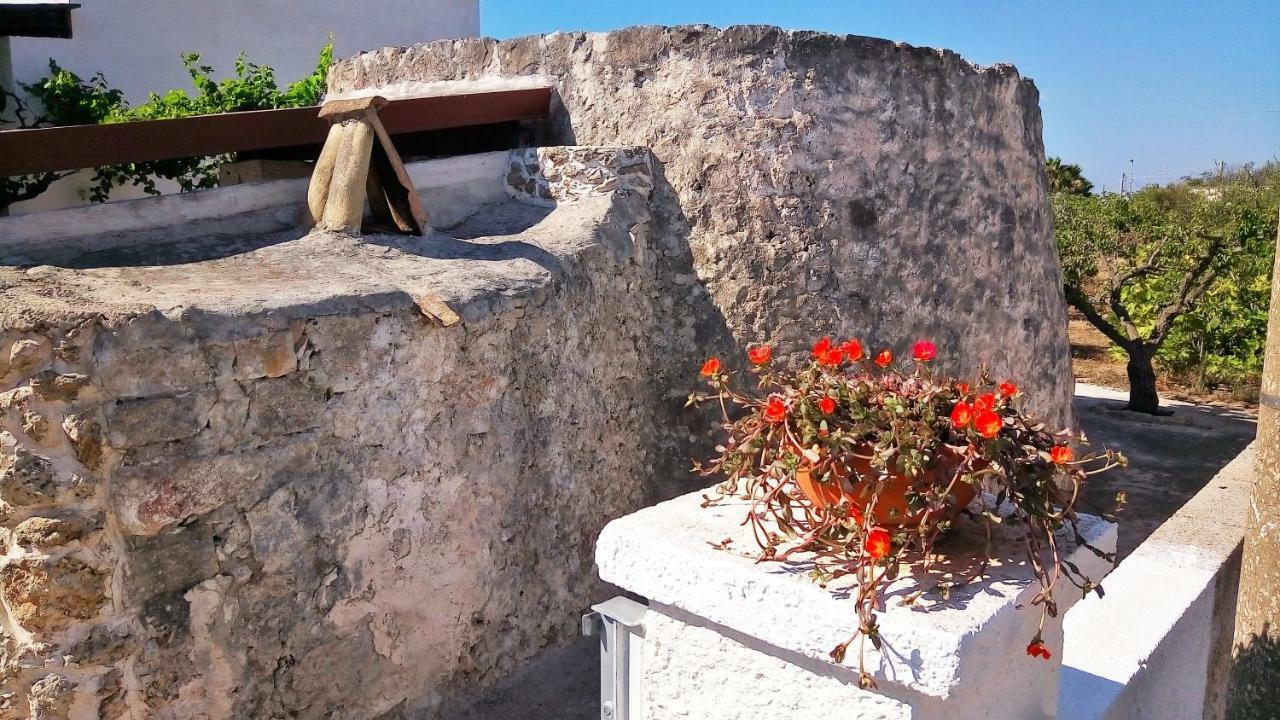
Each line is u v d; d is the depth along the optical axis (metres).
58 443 2.40
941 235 4.97
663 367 4.54
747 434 1.67
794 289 4.48
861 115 4.64
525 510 3.69
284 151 5.63
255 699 2.81
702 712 1.60
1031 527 1.47
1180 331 9.95
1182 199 15.38
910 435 1.41
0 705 2.49
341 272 3.31
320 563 2.94
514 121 4.95
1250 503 2.03
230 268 3.21
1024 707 1.61
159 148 3.66
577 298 3.92
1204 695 2.83
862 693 1.38
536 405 3.71
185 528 2.62
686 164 4.52
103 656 2.48
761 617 1.43
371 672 3.12
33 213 3.20
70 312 2.40
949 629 1.28
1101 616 2.43
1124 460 1.53
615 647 1.72
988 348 5.25
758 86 4.46
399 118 4.23
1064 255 10.69
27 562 2.40
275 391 2.78
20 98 7.07
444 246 3.82
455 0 10.02
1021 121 5.55
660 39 4.55
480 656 3.53
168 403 2.54
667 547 1.56
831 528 1.50
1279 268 1.90
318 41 8.84
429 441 3.26
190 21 7.98
